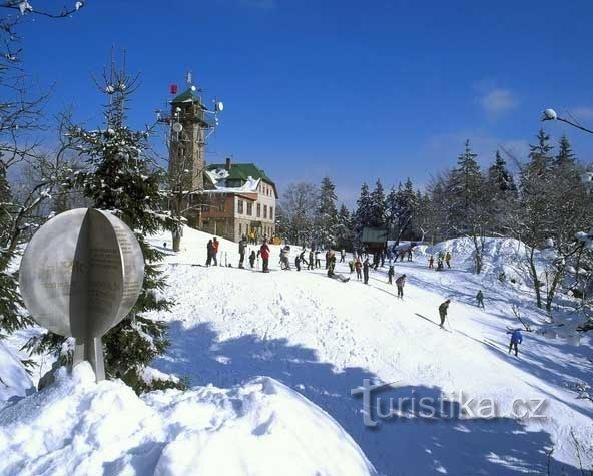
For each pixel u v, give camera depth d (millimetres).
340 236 91938
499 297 38906
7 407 4855
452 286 41375
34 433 4281
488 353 24734
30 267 5168
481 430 17062
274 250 48781
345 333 24312
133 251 5422
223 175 67500
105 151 10594
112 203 10633
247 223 66500
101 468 3773
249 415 4336
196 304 26094
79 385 4871
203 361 21438
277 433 4059
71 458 3891
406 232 96250
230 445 3742
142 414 4535
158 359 21062
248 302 26531
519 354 26422
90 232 5527
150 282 10875
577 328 9258
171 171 32625
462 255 52938
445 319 29594
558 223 27250
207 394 5062
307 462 3967
